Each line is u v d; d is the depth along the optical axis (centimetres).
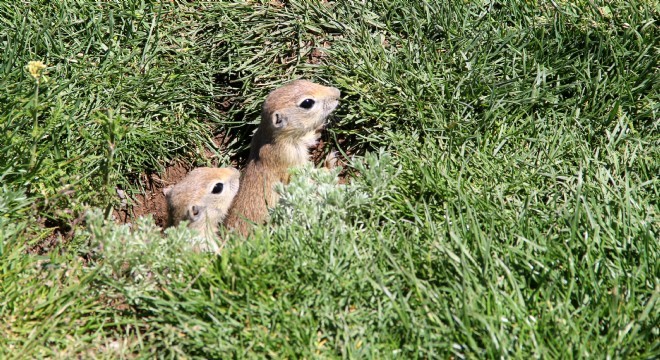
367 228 982
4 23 1324
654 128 1102
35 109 1076
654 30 1185
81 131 1162
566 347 799
